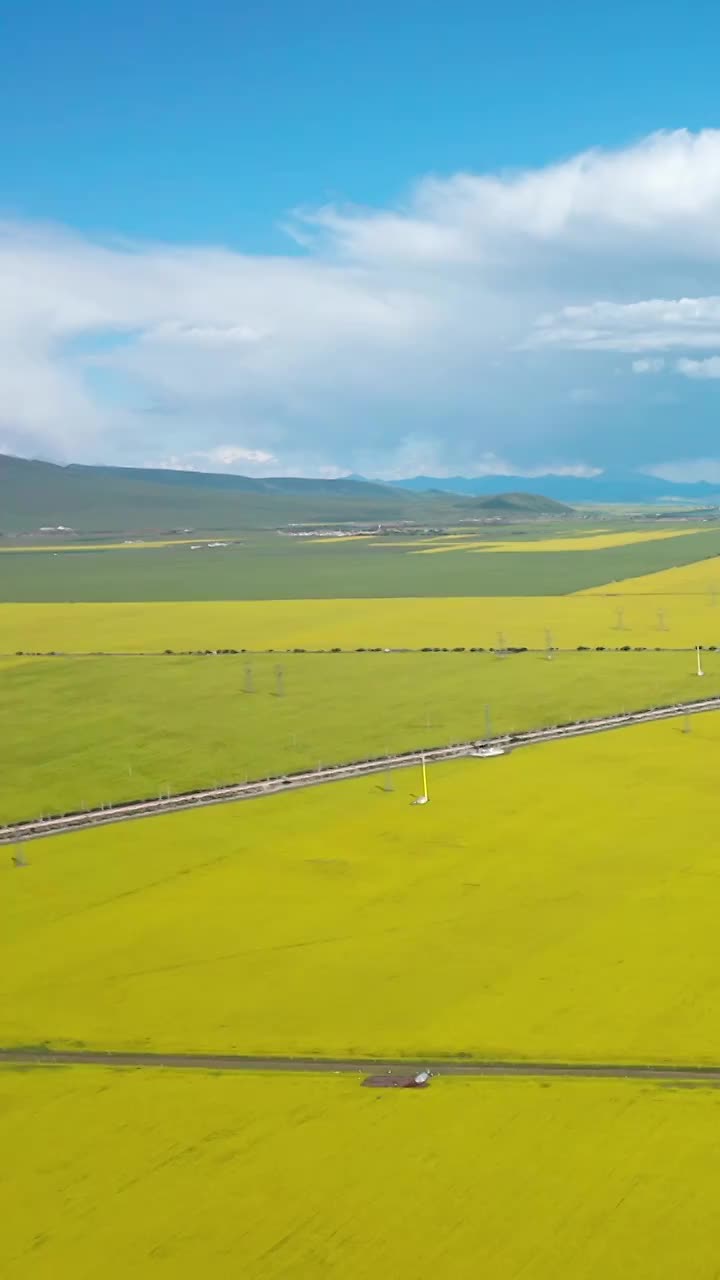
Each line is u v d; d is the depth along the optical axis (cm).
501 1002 8369
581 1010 8181
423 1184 6288
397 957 9231
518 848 11538
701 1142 6544
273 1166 6519
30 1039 8175
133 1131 6925
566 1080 7256
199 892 10819
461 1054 7662
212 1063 7719
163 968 9250
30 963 9444
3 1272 5769
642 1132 6656
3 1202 6303
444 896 10425
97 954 9556
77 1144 6819
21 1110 7212
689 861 10956
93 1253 5881
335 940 9612
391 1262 5741
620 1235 5847
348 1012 8344
